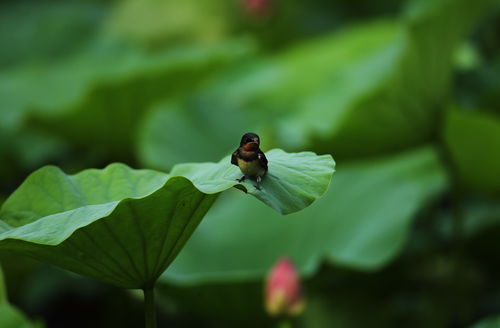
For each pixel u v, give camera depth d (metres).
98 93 7.43
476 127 5.83
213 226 6.12
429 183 6.47
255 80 8.34
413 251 6.75
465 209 7.11
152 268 3.99
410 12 6.29
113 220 3.88
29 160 8.87
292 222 6.05
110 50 10.47
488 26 8.68
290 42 10.91
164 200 3.86
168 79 7.81
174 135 7.42
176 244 3.98
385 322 6.20
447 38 6.36
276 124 7.02
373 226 5.84
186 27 10.42
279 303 4.91
